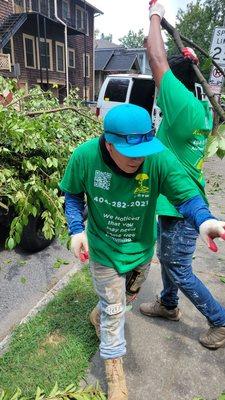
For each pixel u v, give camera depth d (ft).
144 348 7.74
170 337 8.07
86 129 13.92
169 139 6.27
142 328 8.35
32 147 9.65
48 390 6.66
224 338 7.57
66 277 10.75
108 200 5.53
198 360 7.47
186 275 6.87
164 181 5.42
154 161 5.26
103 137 5.18
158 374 7.11
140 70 109.40
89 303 9.23
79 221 6.03
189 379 7.01
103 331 6.20
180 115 5.89
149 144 4.78
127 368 7.22
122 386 6.17
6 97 11.84
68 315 8.78
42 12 62.80
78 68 74.90
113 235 5.90
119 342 6.17
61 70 68.39
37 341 7.92
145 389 6.77
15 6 56.18
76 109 12.97
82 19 74.54
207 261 11.82
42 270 11.35
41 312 8.91
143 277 6.72
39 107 12.87
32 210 9.41
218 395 6.69
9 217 11.34
